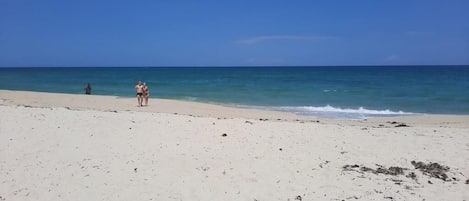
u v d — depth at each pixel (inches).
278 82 2486.5
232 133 508.1
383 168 381.1
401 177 356.5
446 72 3919.8
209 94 1582.2
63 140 446.3
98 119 565.6
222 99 1369.3
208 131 513.3
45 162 370.6
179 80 2800.2
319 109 1080.8
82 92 1678.2
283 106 1154.0
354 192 317.7
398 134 543.2
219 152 421.1
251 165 379.9
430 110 1061.8
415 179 352.2
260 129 540.1
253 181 336.8
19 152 397.4
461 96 1422.2
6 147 411.2
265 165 381.1
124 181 329.1
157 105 1037.8
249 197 303.4
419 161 407.2
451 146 474.6
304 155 419.5
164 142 452.8
